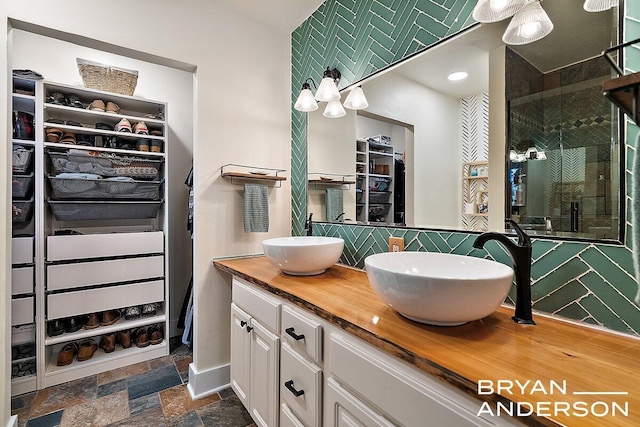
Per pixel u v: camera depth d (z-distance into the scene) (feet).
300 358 3.60
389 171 4.89
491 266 3.25
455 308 2.49
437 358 2.19
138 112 8.14
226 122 6.34
